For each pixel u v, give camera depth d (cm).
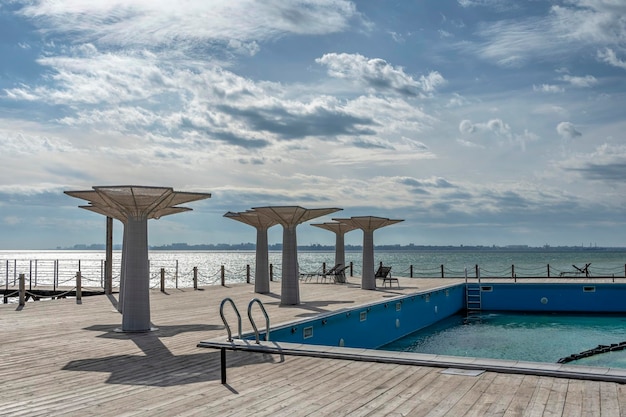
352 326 1302
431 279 2458
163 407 540
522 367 631
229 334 842
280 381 627
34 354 820
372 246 2017
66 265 9962
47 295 2211
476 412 504
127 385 629
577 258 11294
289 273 1491
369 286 1992
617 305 2003
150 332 1027
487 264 7762
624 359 1219
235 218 1894
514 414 495
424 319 1759
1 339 957
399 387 590
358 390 584
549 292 2066
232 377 653
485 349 1374
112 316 1280
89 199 1163
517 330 1667
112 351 840
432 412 509
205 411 525
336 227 2408
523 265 7156
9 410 536
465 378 617
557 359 1243
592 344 1424
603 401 523
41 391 607
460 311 2123
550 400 530
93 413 523
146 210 1060
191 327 1088
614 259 10238
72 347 876
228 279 5269
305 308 1398
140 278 1050
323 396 566
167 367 722
